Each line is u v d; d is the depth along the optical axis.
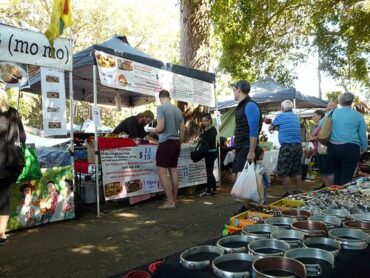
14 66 4.77
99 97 10.83
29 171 4.45
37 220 4.91
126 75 5.84
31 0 21.17
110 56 5.61
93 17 23.05
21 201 4.75
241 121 4.61
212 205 6.29
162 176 5.98
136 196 6.29
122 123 7.42
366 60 13.70
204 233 4.64
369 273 1.59
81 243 4.24
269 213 2.43
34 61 4.87
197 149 7.09
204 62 8.46
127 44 6.89
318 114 7.70
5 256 3.82
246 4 9.98
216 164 8.05
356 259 1.52
